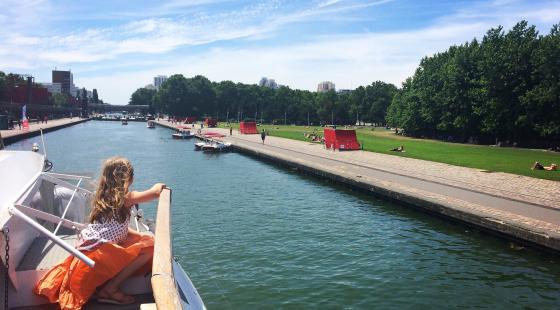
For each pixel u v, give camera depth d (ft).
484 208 70.18
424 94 306.55
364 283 48.11
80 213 27.30
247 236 66.03
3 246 14.73
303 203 91.40
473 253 58.08
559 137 216.54
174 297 10.52
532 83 229.25
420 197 79.71
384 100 579.07
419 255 57.41
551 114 216.74
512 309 42.16
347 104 625.82
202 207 87.10
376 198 94.94
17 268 17.40
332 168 126.52
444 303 43.32
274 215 80.28
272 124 646.33
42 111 599.16
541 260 54.90
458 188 89.71
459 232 68.13
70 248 15.03
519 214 65.92
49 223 24.20
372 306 42.65
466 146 230.07
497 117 239.91
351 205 89.04
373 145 222.89
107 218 16.66
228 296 44.83
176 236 65.77
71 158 188.03
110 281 16.15
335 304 43.06
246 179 127.24
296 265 53.62
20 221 17.76
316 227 71.56
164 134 382.42
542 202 74.59
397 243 62.69
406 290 46.34
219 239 64.28
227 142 233.76
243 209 85.35
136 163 169.89
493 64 237.45
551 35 230.68
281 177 131.23
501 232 61.16
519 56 230.68
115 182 17.01
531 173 110.63
